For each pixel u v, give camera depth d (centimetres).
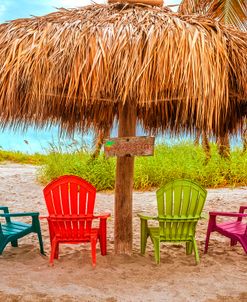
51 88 439
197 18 495
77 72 428
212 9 1188
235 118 579
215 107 433
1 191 1174
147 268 502
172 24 453
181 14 499
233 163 1263
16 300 411
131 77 418
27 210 904
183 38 436
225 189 1182
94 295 427
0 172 1620
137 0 505
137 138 482
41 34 459
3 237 529
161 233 521
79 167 1244
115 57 427
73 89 430
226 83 446
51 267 501
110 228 723
